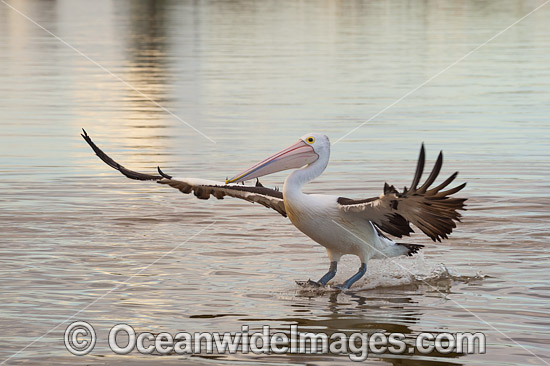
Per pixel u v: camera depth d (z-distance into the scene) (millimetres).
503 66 31328
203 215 13195
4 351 7844
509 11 53906
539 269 10453
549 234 11984
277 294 9594
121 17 52188
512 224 12508
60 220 12797
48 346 7973
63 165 16875
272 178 15969
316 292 9695
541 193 14375
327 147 10078
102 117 22438
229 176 15727
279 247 11531
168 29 45219
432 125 20938
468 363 7508
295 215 9953
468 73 29734
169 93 26172
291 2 64312
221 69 31062
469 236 11945
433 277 10211
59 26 46219
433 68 30641
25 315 8789
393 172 16062
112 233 12102
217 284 9906
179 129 20703
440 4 60938
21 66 32250
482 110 22875
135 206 13719
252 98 25016
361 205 9383
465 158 17281
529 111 22656
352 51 35562
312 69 30672
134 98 25422
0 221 12703
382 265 10766
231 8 58812
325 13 54344
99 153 9945
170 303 9203
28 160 17328
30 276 10117
